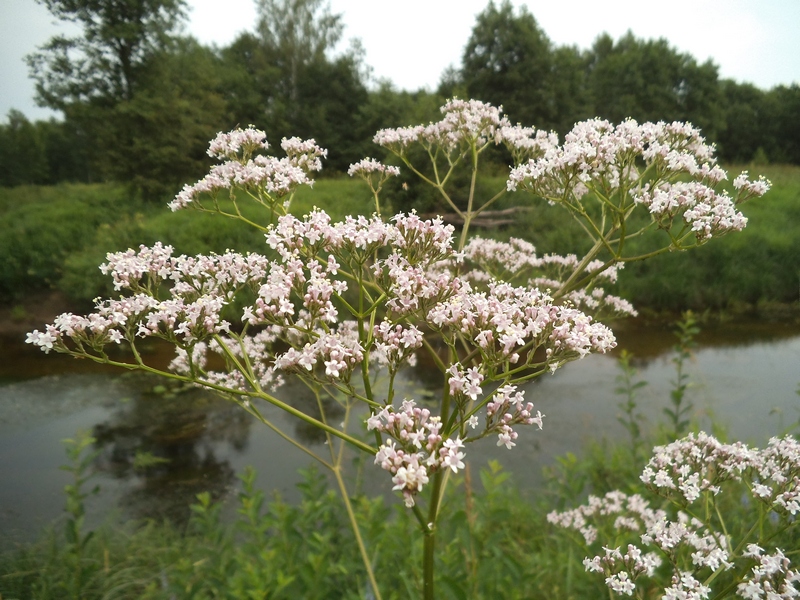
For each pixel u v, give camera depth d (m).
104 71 29.58
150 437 10.66
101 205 27.08
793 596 2.78
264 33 54.75
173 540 6.40
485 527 4.89
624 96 56.75
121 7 29.02
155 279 3.42
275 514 4.83
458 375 2.58
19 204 28.22
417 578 3.83
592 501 4.97
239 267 3.43
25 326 17.95
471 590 3.61
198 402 12.20
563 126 43.94
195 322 2.96
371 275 3.59
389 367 2.92
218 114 32.28
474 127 5.21
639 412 10.65
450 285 2.96
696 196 3.70
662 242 20.08
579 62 47.28
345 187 28.31
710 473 3.44
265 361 4.84
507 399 2.57
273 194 4.15
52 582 5.11
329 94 53.00
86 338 2.92
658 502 5.24
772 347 14.82
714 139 56.69
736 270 19.05
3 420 11.48
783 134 61.53
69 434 10.84
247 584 4.00
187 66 33.34
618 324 17.44
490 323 2.82
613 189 4.08
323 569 3.75
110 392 12.94
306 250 3.07
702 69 58.34
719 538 3.33
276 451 9.90
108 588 5.07
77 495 5.48
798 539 4.09
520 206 23.03
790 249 20.05
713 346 15.04
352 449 9.37
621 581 3.14
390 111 41.91
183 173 29.62
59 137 56.47
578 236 20.73
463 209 22.86
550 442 9.55
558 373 13.02
